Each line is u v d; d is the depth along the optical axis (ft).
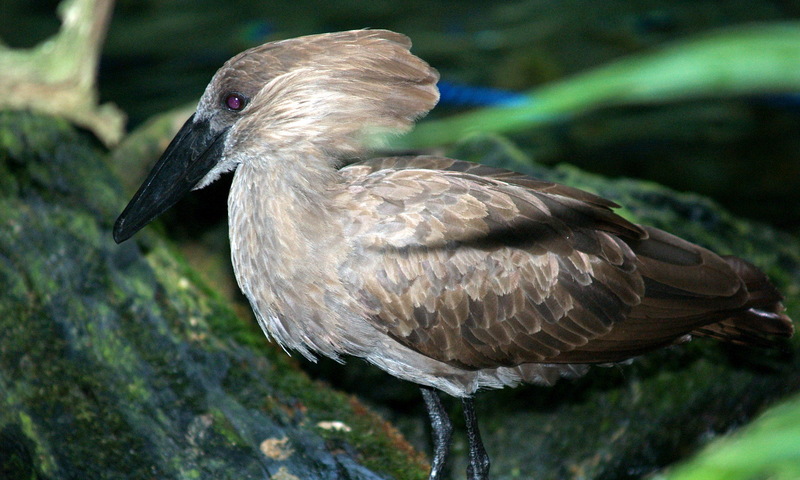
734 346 39.42
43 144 40.34
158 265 39.52
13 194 38.45
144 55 74.38
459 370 30.91
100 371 34.01
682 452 38.60
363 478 32.30
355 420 35.76
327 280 28.81
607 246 30.37
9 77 56.49
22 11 79.77
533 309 29.76
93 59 58.13
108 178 41.09
